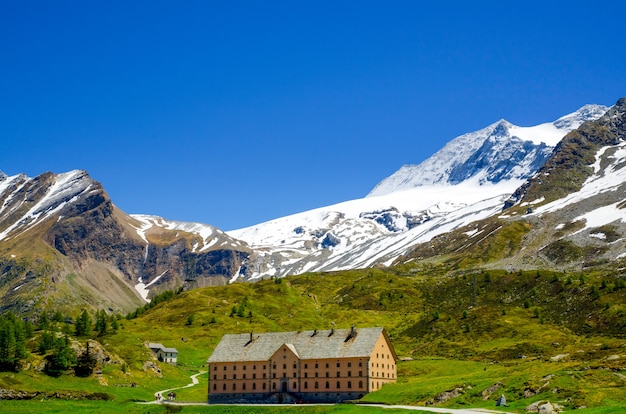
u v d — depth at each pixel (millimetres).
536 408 139875
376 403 183000
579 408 136375
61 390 197500
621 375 153625
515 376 170875
